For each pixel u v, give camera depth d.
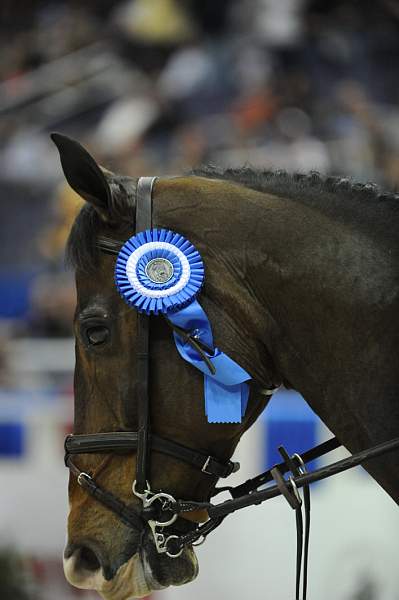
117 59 18.64
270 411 8.62
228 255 4.16
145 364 4.09
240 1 19.02
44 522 8.90
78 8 20.16
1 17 19.95
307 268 4.09
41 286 13.59
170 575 4.16
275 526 8.52
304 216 4.17
